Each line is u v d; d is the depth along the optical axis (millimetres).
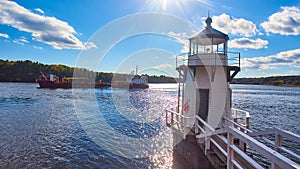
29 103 29219
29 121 17781
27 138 12805
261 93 69125
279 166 2365
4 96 37719
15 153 10227
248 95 57656
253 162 3365
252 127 16859
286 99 45312
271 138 13422
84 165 9109
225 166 5652
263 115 22969
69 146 11492
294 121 19672
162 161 9719
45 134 13805
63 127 15836
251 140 3000
